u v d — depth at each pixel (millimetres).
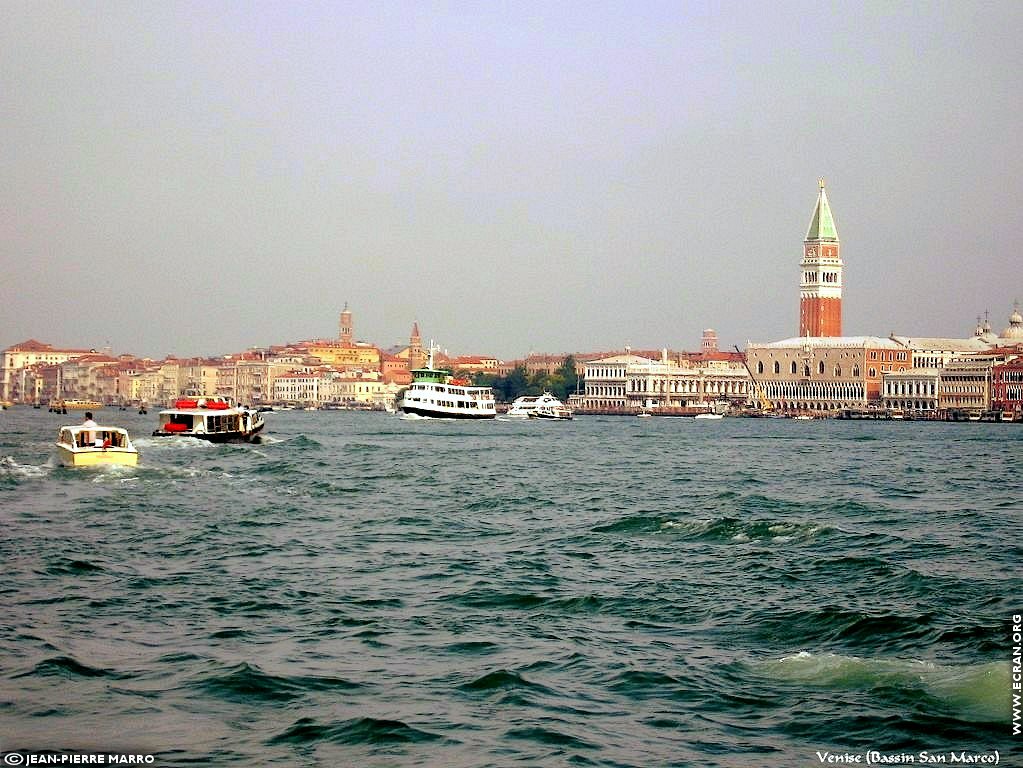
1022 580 66125
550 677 47406
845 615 55750
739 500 109750
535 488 120938
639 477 139875
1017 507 106812
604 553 75750
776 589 63688
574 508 101625
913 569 68750
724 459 180375
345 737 40875
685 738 41062
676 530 85500
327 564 71000
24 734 40812
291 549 76375
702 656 50406
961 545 79875
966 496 118188
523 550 76875
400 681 46781
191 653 50094
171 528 84750
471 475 137000
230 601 59969
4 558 70938
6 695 44469
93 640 51969
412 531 85438
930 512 101812
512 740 40688
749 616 57219
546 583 65312
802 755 39688
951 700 44125
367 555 74438
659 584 65062
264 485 115625
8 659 48594
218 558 72562
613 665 48875
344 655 50281
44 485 112312
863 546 78625
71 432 133250
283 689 45594
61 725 41719
